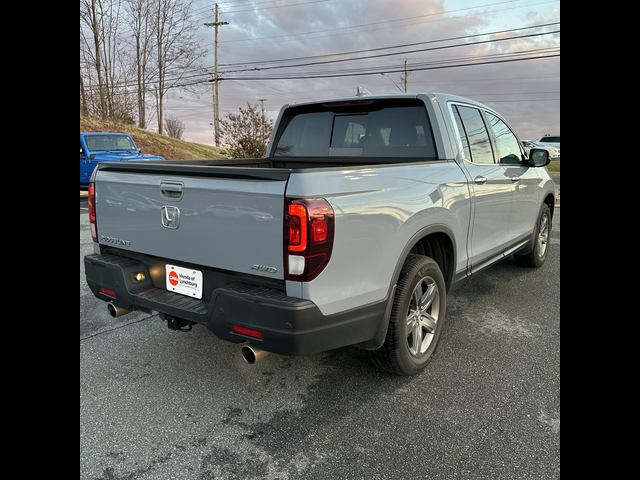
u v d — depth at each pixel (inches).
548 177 215.0
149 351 134.3
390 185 104.9
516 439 93.4
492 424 98.6
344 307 93.9
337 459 88.0
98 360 128.2
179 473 84.3
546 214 220.1
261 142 731.4
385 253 101.4
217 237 96.2
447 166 131.6
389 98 143.6
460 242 134.9
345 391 112.7
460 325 153.9
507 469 84.7
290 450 90.7
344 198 91.6
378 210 98.8
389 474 83.7
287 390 113.4
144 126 1483.8
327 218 86.7
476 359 129.0
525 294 185.6
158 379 118.3
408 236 108.3
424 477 83.0
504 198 163.2
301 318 85.3
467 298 181.5
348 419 100.9
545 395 109.7
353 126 156.6
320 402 107.9
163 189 104.6
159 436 95.0
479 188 143.3
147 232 110.3
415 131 141.3
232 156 735.1
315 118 166.9
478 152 153.4
